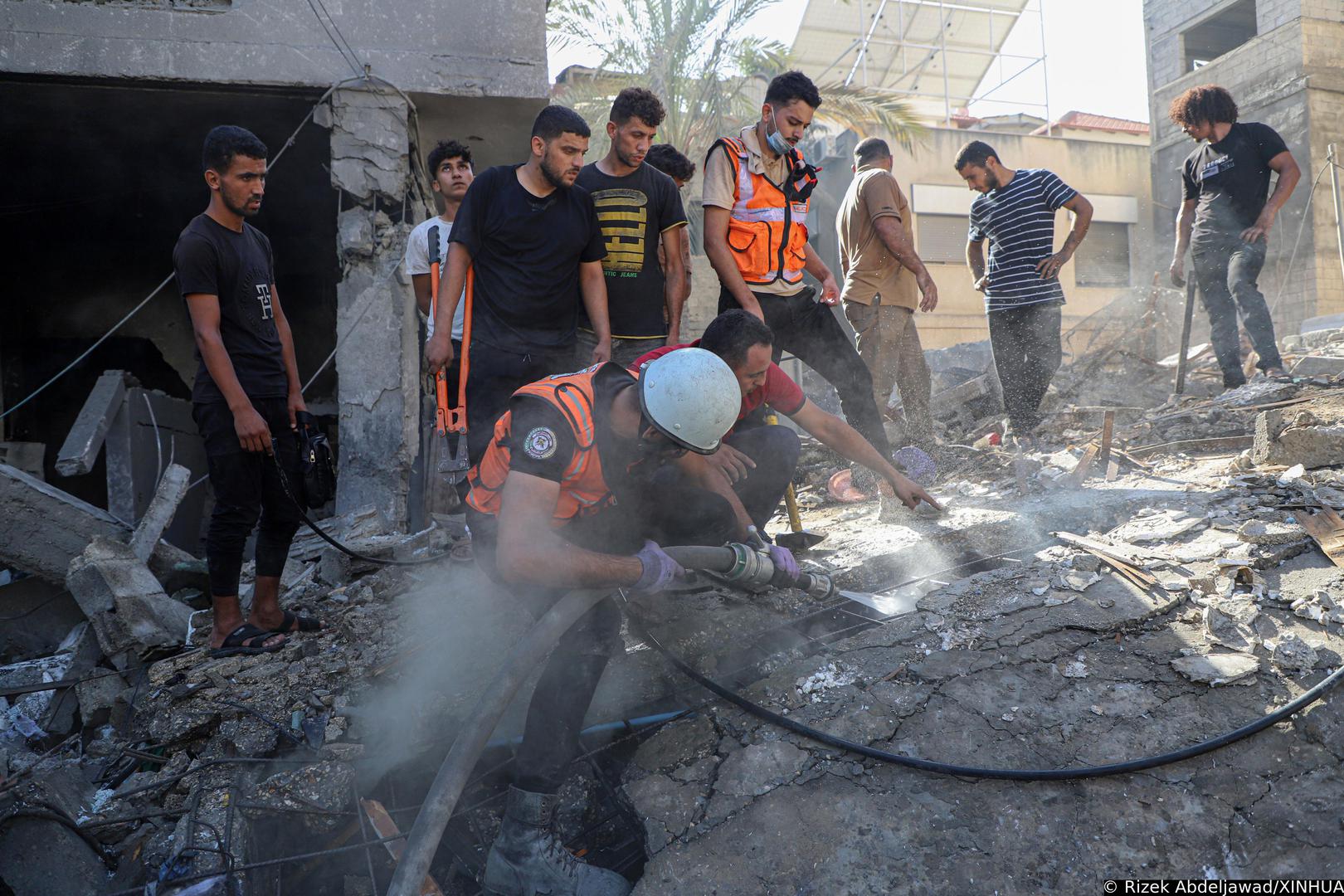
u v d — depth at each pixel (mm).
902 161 13984
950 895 1835
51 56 5355
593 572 1836
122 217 8688
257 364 2994
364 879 2195
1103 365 7105
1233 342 5055
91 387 8898
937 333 13969
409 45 5734
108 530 4027
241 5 5543
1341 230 6926
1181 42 14117
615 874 2000
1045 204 4715
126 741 2709
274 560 3074
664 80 12711
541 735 1997
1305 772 1942
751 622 2594
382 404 5523
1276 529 2535
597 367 1987
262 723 2510
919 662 2330
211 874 1986
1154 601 2389
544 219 2885
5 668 3527
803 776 2088
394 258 5672
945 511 2570
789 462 2693
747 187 3229
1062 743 2084
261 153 2863
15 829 2207
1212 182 5035
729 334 2080
